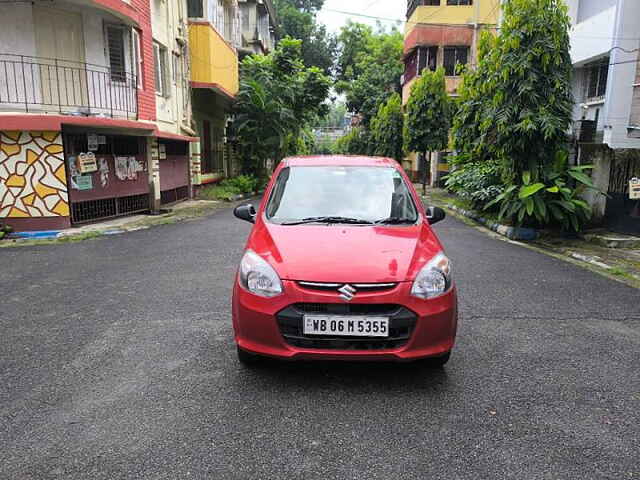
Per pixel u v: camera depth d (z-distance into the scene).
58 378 3.69
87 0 10.08
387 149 27.81
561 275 6.91
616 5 13.70
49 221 10.05
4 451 2.81
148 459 2.74
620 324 4.97
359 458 2.77
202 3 16.94
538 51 9.26
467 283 6.39
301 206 4.52
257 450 2.83
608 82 14.01
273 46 37.25
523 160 10.05
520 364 4.01
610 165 9.95
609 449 2.88
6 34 10.14
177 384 3.60
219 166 21.25
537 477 2.62
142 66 12.58
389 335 3.40
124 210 12.39
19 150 9.74
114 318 4.99
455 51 26.50
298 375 3.75
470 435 3.00
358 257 3.59
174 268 7.07
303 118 23.98
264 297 3.46
